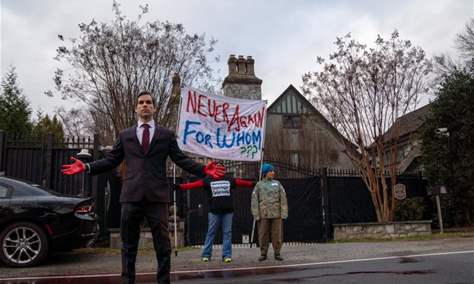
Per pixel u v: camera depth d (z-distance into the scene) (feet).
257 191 25.02
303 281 17.10
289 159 91.97
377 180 44.14
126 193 12.17
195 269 21.45
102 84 42.50
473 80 49.32
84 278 19.39
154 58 42.55
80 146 34.22
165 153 12.67
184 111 27.61
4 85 51.62
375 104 44.57
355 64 44.83
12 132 49.96
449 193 47.29
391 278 17.26
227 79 81.51
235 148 28.55
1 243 22.95
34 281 18.67
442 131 45.75
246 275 19.16
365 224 40.27
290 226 40.81
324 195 41.68
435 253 25.29
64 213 23.82
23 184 24.32
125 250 12.37
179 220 35.40
